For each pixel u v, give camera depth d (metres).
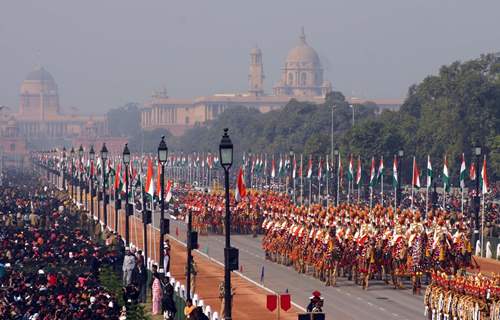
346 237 179.00
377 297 166.62
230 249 119.12
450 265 164.75
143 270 167.62
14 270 176.75
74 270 180.38
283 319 147.75
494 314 125.38
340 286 180.00
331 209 192.25
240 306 159.75
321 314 106.12
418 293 170.12
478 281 132.38
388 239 172.62
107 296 143.38
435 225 168.12
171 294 143.38
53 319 129.88
